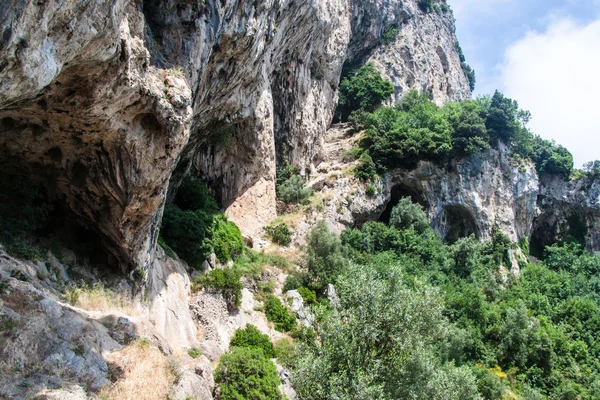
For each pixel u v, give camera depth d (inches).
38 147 534.9
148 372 459.5
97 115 498.3
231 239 1051.9
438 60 2903.5
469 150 1950.1
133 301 626.5
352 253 1444.4
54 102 470.0
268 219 1360.7
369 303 735.7
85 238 641.0
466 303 1380.4
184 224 872.9
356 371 653.9
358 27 2388.0
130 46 472.7
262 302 968.9
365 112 2107.5
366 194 1737.2
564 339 1384.1
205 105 826.2
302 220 1416.1
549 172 2342.5
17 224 520.1
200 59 641.6
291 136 1625.2
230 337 797.2
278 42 1282.0
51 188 590.6
